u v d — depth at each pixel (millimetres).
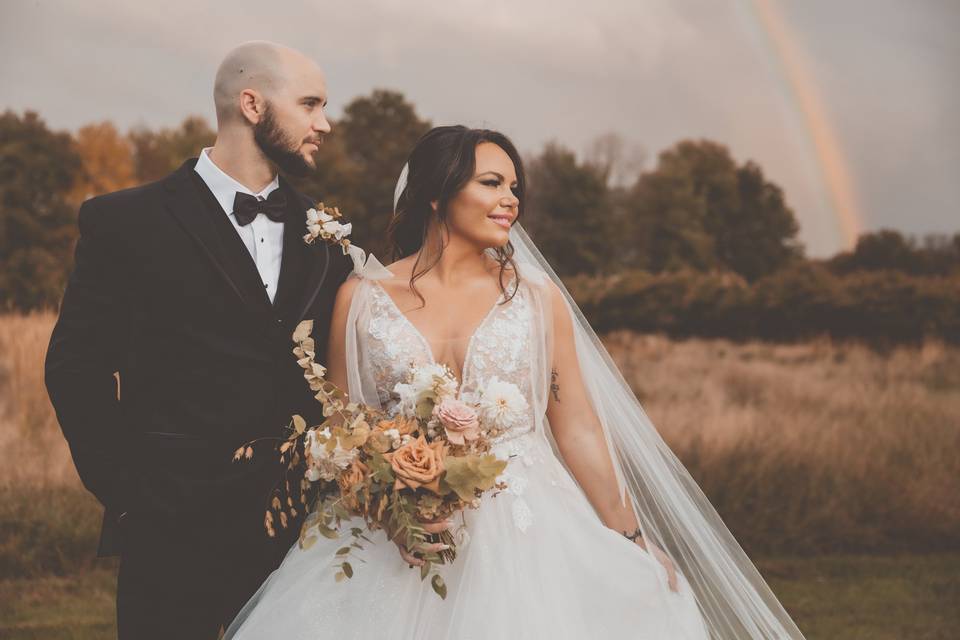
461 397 2258
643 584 2223
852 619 4582
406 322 2348
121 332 2504
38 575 5164
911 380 7961
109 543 2510
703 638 2225
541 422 2400
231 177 2564
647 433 2572
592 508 2422
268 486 2467
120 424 2506
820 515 6141
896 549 6102
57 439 5773
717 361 8391
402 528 2035
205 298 2449
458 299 2383
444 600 2137
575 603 2150
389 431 2051
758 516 6133
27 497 5445
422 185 2412
